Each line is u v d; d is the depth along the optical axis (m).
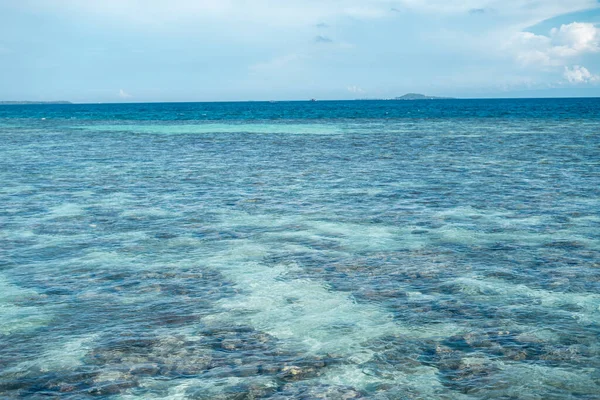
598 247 12.63
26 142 43.28
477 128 56.62
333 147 37.41
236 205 17.67
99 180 23.00
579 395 6.48
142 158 31.33
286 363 7.30
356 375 6.98
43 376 6.95
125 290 10.06
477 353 7.55
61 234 14.05
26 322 8.62
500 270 11.08
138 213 16.52
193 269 11.30
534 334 8.13
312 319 8.76
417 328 8.38
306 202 18.08
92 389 6.64
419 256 12.09
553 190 19.77
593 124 60.38
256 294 9.87
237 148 37.38
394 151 34.09
